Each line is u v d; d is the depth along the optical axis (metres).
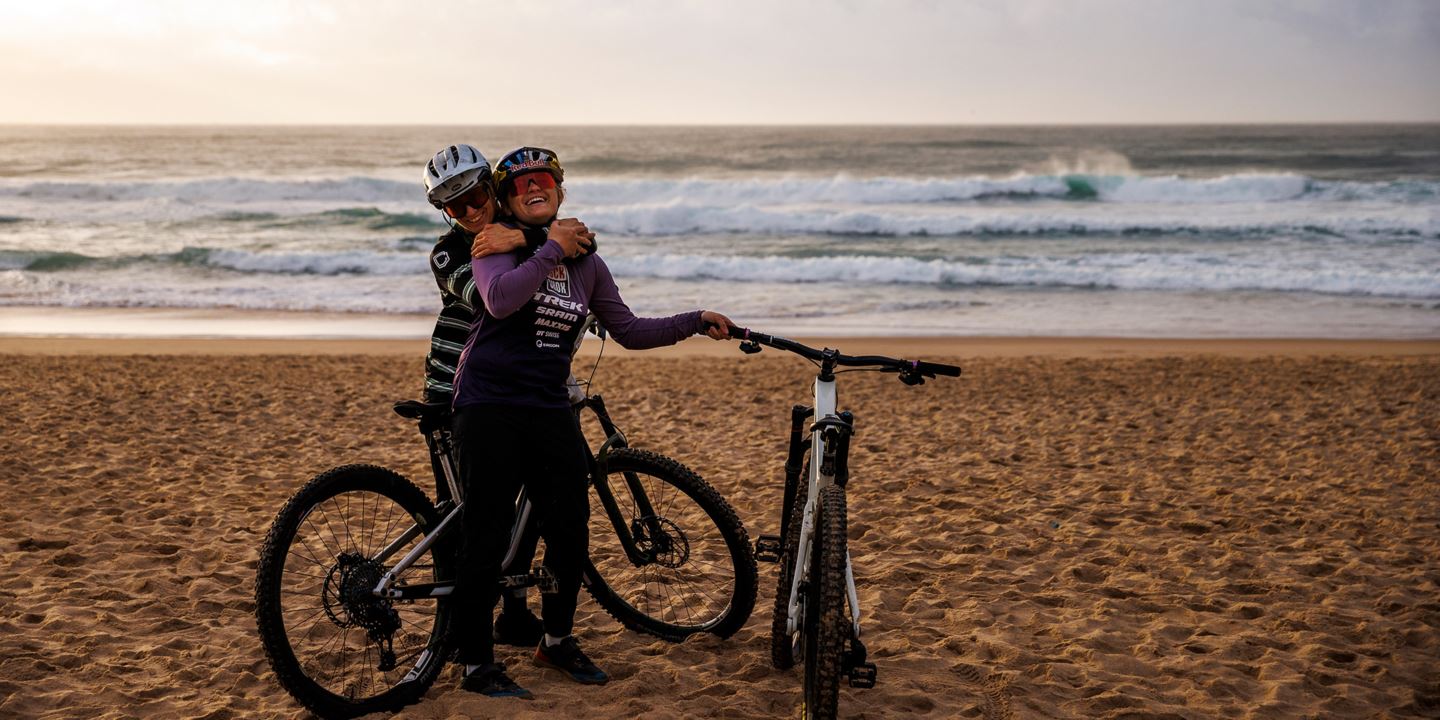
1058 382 11.28
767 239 28.41
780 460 7.38
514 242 3.02
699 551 4.86
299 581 3.95
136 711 3.26
